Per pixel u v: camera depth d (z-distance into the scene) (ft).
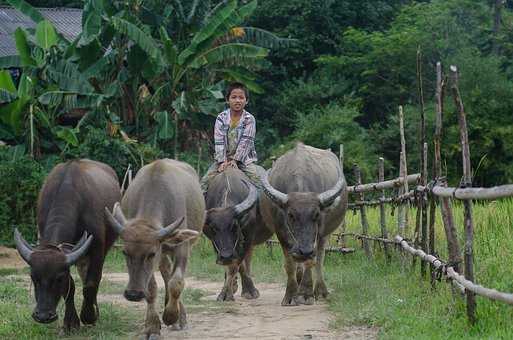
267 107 95.04
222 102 72.38
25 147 60.39
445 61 84.69
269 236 32.35
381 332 21.16
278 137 89.20
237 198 29.91
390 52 86.48
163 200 22.71
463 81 81.51
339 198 27.27
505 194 17.87
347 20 99.19
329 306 27.27
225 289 30.60
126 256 20.93
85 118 64.03
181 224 23.07
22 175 55.01
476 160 79.82
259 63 71.41
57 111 62.44
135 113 69.46
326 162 30.01
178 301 23.58
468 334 19.61
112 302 29.91
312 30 96.48
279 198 26.50
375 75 90.17
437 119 25.27
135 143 63.52
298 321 24.47
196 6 71.67
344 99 89.15
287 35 95.86
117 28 62.18
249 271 31.73
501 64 89.61
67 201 23.39
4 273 42.80
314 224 25.93
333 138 81.51
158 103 69.21
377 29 101.76
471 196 19.76
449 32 86.28
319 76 94.63
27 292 32.27
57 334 23.66
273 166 30.68
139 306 29.22
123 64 69.72
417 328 20.84
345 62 91.09
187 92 69.05
